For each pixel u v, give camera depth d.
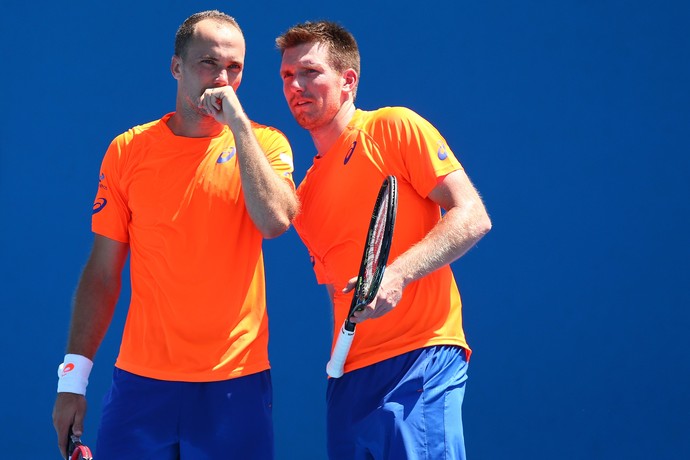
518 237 22.95
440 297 15.17
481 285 22.95
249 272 15.02
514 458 22.77
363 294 13.83
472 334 22.94
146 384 14.89
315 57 15.30
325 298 23.19
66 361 15.51
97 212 15.48
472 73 23.14
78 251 23.44
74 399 15.36
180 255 14.80
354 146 15.30
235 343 14.83
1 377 23.28
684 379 22.67
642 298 22.80
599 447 22.69
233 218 14.92
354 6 23.28
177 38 15.32
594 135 22.97
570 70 23.03
